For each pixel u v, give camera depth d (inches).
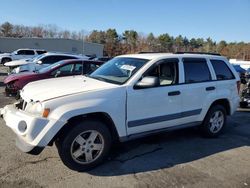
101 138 176.6
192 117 223.3
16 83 361.4
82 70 399.2
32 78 367.2
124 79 192.2
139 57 213.0
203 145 226.2
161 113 202.1
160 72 205.0
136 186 157.6
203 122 237.5
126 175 169.9
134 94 186.5
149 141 228.8
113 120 178.5
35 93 174.1
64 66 390.6
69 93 169.5
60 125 158.7
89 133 173.3
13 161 180.4
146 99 192.4
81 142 170.4
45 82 199.8
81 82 193.8
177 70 215.6
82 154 171.6
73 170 172.2
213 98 235.0
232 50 3863.2
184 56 224.4
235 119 319.9
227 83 248.2
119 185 157.9
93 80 199.2
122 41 4008.4
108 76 203.9
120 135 184.1
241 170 183.3
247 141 241.1
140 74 193.0
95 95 172.9
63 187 153.2
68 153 166.2
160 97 199.3
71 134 165.8
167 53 225.8
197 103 224.4
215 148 220.7
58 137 168.2
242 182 167.5
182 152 209.5
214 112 241.1
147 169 178.9
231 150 217.8
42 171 169.6
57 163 180.9
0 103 350.3
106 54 3533.5
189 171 178.4
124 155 199.0
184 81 217.2
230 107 253.3
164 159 195.0
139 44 3905.0
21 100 185.8
